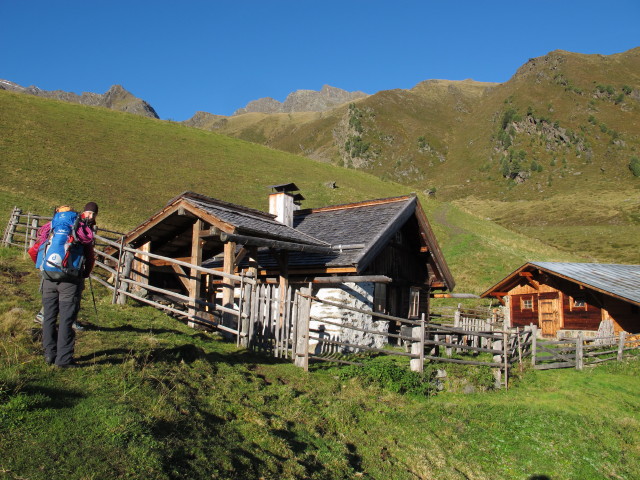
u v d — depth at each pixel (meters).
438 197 166.88
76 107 66.94
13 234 17.84
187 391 6.55
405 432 7.89
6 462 4.08
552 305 23.92
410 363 11.20
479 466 7.38
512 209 119.19
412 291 19.16
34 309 9.30
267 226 13.49
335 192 56.62
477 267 38.75
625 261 60.28
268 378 8.63
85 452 4.47
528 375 12.66
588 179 158.50
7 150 41.38
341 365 10.77
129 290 13.02
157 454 4.70
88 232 6.36
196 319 11.18
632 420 9.91
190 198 12.76
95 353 7.00
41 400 5.11
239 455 5.34
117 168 47.28
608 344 15.42
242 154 69.00
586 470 7.80
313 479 5.49
